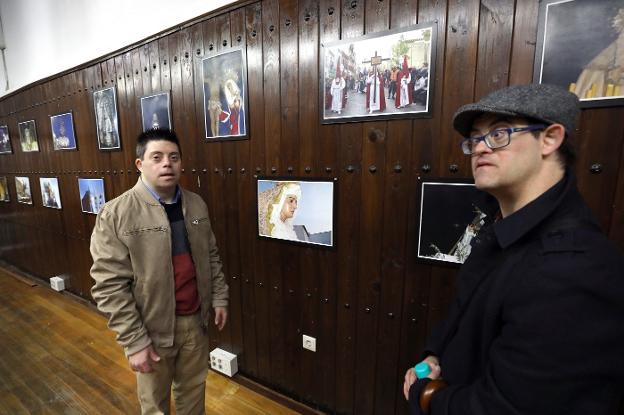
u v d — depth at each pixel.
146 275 1.16
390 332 1.40
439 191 1.18
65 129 2.84
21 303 3.22
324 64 1.36
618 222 0.94
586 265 0.45
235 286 1.91
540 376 0.46
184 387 1.39
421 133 1.20
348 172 1.39
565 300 0.45
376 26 1.23
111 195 2.58
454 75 1.11
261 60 1.56
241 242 1.84
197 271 1.32
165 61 1.95
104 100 2.40
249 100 1.64
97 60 2.38
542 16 0.94
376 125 1.29
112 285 1.10
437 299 1.26
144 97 2.11
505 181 0.58
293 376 1.77
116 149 2.40
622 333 0.44
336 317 1.55
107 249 1.09
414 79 1.17
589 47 0.89
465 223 1.15
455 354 0.68
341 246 1.47
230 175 1.80
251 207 1.75
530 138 0.55
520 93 0.54
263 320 1.83
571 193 0.55
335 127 1.39
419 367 0.79
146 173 1.19
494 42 1.03
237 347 1.99
